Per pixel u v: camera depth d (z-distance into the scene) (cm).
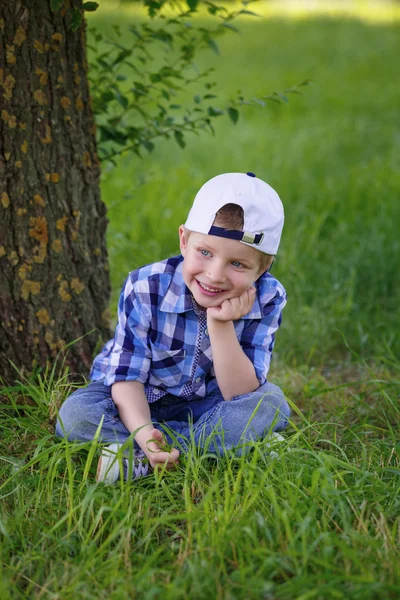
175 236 444
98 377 253
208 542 187
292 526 194
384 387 280
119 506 203
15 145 254
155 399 246
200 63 1090
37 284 265
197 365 242
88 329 281
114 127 315
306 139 699
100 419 233
